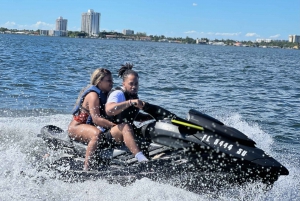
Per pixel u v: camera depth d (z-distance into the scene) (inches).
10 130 293.4
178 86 611.5
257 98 534.9
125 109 217.5
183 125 207.5
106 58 1326.3
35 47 1953.7
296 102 513.7
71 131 233.3
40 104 407.2
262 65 1498.5
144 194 197.3
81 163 225.1
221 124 207.9
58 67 831.7
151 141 216.7
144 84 611.2
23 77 607.8
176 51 2674.7
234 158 193.5
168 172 201.3
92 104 226.2
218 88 623.2
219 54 2674.7
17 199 195.3
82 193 203.5
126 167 208.8
